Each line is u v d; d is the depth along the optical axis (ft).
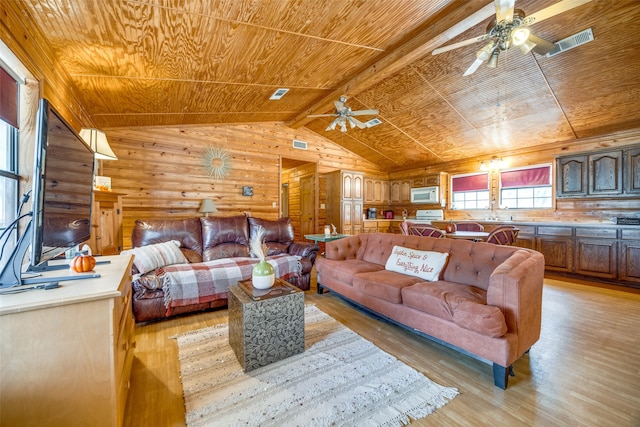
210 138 15.90
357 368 5.87
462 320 5.78
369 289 8.16
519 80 11.43
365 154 23.06
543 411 4.65
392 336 7.50
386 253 10.59
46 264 4.59
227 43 7.52
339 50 9.37
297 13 6.79
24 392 3.15
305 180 22.68
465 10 7.91
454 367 6.02
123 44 6.69
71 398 3.31
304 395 5.00
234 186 16.75
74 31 5.92
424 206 23.20
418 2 7.48
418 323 6.88
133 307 8.06
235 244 12.14
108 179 9.28
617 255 12.35
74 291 3.45
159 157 14.35
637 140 12.85
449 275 8.14
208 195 15.79
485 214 18.93
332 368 5.87
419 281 8.02
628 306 9.77
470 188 19.84
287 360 6.17
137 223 10.78
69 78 7.84
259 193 17.72
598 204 14.23
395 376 5.59
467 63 10.94
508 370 5.37
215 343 7.02
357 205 21.93
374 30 8.48
